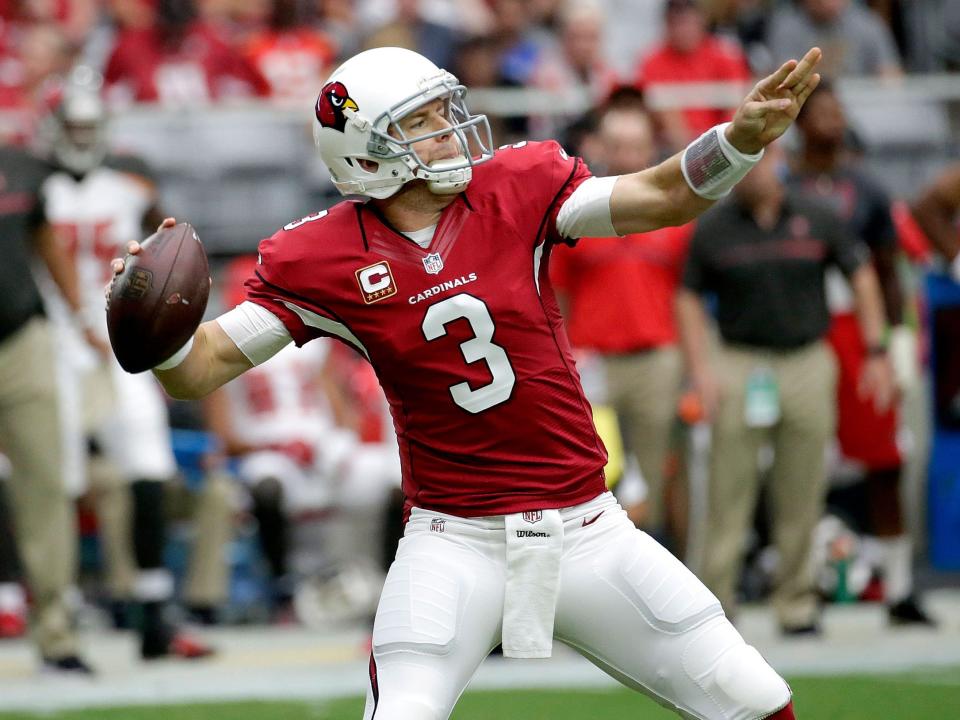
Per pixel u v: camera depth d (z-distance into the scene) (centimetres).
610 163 2541
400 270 1223
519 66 3425
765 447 2722
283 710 2083
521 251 1236
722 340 2547
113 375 2516
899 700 2053
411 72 1231
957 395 3059
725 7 3738
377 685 1209
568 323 2694
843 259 2536
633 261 2631
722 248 2517
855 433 2697
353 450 2839
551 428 1236
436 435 1246
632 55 3975
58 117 2489
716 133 1194
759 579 2991
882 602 2923
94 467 2631
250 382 2884
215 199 3038
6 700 2188
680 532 2866
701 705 1225
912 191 3206
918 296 3038
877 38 3584
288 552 2872
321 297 1232
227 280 3020
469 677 1237
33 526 2373
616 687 2234
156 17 3388
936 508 3089
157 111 3017
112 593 2675
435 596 1214
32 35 3194
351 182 1250
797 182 2702
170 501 2764
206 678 2353
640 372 2634
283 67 3444
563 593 1236
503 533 1235
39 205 2398
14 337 2347
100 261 2553
